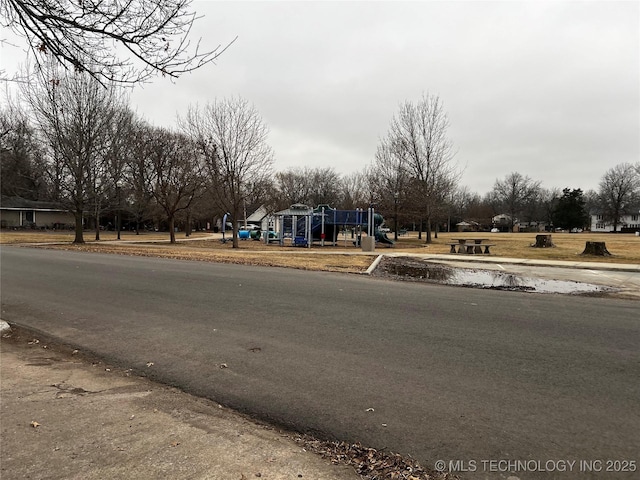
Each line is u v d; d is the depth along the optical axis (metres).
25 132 25.05
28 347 6.05
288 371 4.91
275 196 71.50
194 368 5.09
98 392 4.41
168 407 4.04
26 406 4.01
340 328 6.69
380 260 18.77
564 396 4.16
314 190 93.31
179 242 33.06
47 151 28.06
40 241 31.25
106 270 13.58
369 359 5.27
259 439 3.41
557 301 9.12
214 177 26.92
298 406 4.02
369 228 28.50
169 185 34.22
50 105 24.81
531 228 111.88
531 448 3.24
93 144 28.11
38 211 59.34
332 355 5.43
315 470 2.95
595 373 4.76
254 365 5.13
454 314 7.65
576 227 100.19
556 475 2.90
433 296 9.48
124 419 3.74
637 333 6.41
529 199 114.69
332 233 33.00
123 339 6.28
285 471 2.92
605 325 6.91
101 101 27.12
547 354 5.41
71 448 3.20
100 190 29.78
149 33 4.43
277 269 14.52
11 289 10.22
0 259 16.84
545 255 21.80
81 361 5.45
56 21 4.42
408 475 2.91
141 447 3.23
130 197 46.50
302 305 8.37
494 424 3.62
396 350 5.60
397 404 4.03
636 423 3.62
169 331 6.63
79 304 8.59
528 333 6.39
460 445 3.29
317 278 12.29
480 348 5.66
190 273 13.00
